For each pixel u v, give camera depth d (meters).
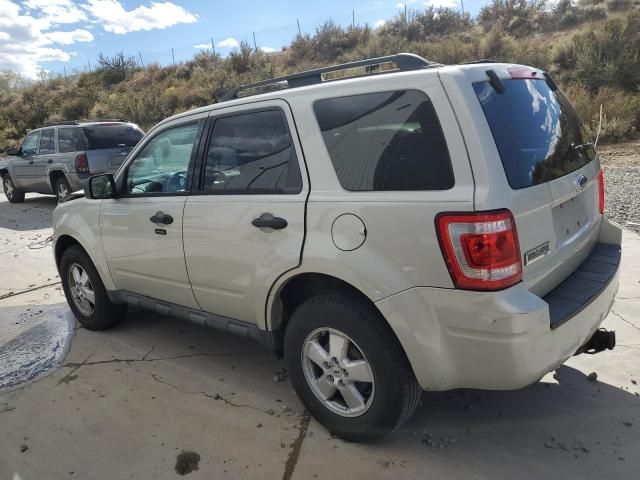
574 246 3.04
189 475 2.89
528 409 3.33
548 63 17.36
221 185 3.44
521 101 2.87
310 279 3.12
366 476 2.81
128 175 4.17
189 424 3.35
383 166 2.71
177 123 3.80
